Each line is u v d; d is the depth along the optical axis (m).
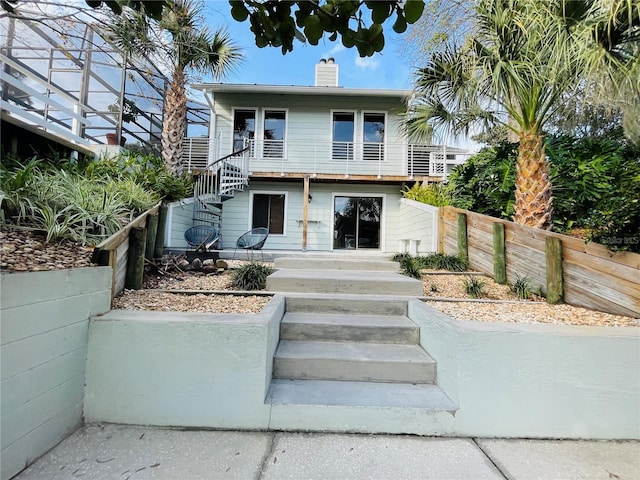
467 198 5.72
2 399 1.38
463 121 4.61
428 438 1.91
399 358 2.40
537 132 3.82
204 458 1.66
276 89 9.26
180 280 3.81
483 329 2.01
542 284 3.43
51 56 6.16
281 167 9.56
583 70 2.89
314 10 1.20
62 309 1.72
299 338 2.78
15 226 2.18
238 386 1.94
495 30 3.30
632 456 1.78
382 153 9.66
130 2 1.25
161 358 1.93
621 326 2.33
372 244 9.62
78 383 1.84
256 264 4.11
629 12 2.39
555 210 4.61
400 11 1.14
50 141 4.04
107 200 3.07
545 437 1.94
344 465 1.65
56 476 1.48
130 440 1.78
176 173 7.10
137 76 7.88
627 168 4.22
